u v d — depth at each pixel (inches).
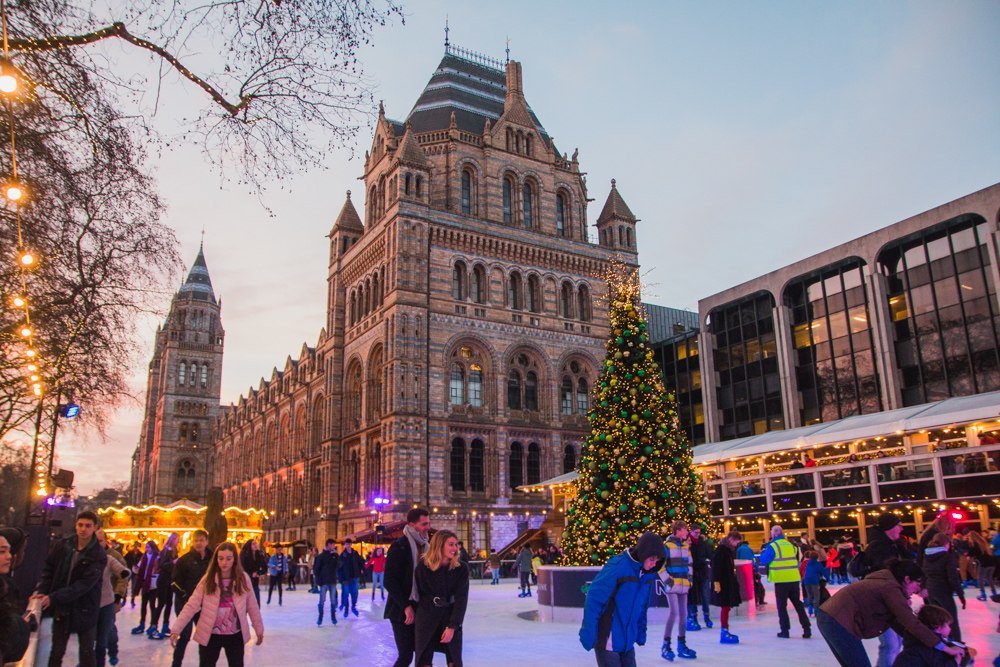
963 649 334.3
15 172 461.7
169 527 1845.5
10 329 810.8
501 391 2429.9
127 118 527.2
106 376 1111.0
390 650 643.5
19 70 483.8
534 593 1374.3
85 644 437.1
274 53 478.3
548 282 2628.0
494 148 2640.3
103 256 883.4
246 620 390.6
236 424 4431.6
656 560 365.1
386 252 2428.6
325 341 2878.9
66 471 1378.0
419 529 424.8
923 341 1738.4
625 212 2876.5
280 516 3398.1
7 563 371.6
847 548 1264.8
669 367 2512.3
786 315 2058.3
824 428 1430.9
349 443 2583.7
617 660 363.3
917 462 1336.1
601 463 917.2
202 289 5374.0
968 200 1649.9
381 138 2679.6
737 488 1631.4
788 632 670.5
